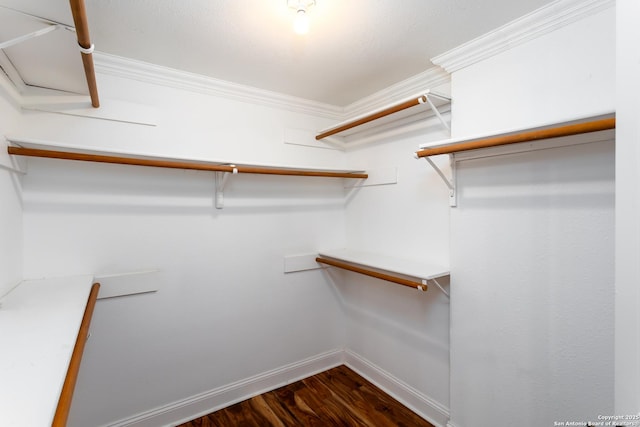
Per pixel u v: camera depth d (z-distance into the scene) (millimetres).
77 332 833
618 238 521
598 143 1154
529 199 1350
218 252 1943
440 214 1794
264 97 2080
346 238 2516
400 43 1481
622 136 516
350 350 2484
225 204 1964
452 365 1656
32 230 1418
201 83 1843
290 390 2135
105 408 1598
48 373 626
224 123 1958
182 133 1812
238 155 2008
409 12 1236
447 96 1590
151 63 1659
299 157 2287
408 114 1928
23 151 1223
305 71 1780
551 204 1283
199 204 1875
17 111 1345
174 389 1797
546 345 1300
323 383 2227
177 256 1802
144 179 1698
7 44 877
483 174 1519
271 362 2164
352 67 1735
